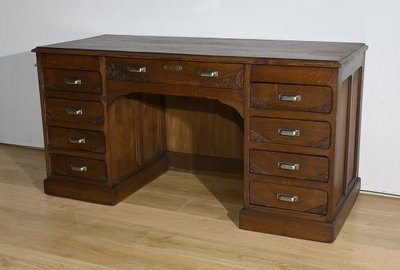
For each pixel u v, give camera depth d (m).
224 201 2.85
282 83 2.31
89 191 2.85
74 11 3.36
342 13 2.73
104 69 2.64
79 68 2.70
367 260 2.24
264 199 2.48
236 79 2.40
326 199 2.36
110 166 2.79
